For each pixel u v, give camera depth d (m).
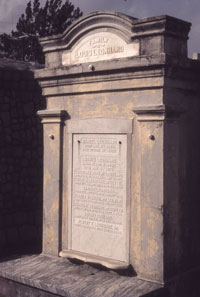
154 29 5.38
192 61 5.55
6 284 6.06
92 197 6.10
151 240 5.50
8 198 7.57
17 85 7.63
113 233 5.89
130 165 5.69
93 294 5.15
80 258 6.04
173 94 5.51
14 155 7.64
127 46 5.65
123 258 5.79
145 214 5.54
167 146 5.42
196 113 5.91
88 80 6.01
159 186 5.41
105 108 5.93
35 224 8.01
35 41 22.48
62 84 6.32
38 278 5.72
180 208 5.69
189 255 5.89
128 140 5.68
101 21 5.86
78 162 6.24
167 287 5.44
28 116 7.82
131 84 5.61
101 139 5.97
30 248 7.67
